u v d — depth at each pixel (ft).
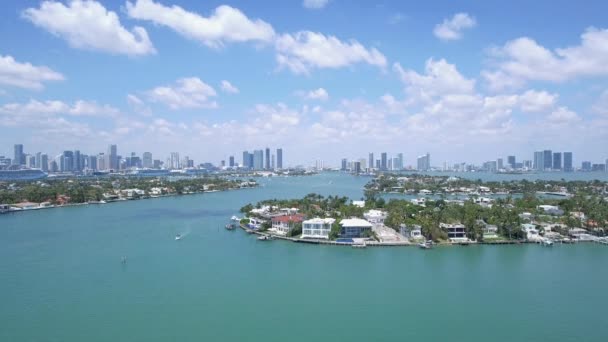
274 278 458.91
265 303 384.27
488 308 372.79
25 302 385.91
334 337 318.45
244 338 315.99
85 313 361.30
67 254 570.46
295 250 602.44
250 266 509.76
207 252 588.50
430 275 470.39
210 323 341.62
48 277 461.37
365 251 595.06
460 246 625.41
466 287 428.97
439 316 356.18
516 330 330.13
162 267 503.61
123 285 433.89
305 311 365.81
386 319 349.61
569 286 431.43
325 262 530.27
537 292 412.98
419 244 625.41
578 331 328.90
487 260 538.88
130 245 634.43
